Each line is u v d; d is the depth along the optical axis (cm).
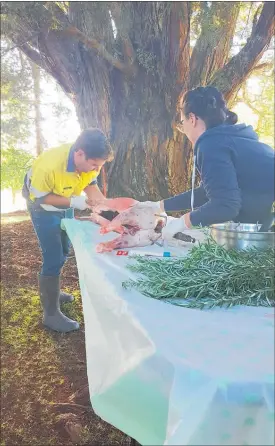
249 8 376
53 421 207
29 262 387
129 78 340
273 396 69
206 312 103
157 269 132
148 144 336
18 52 395
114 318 113
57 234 261
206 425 69
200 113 156
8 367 249
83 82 350
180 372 74
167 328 92
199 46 343
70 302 321
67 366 248
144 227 172
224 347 83
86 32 339
